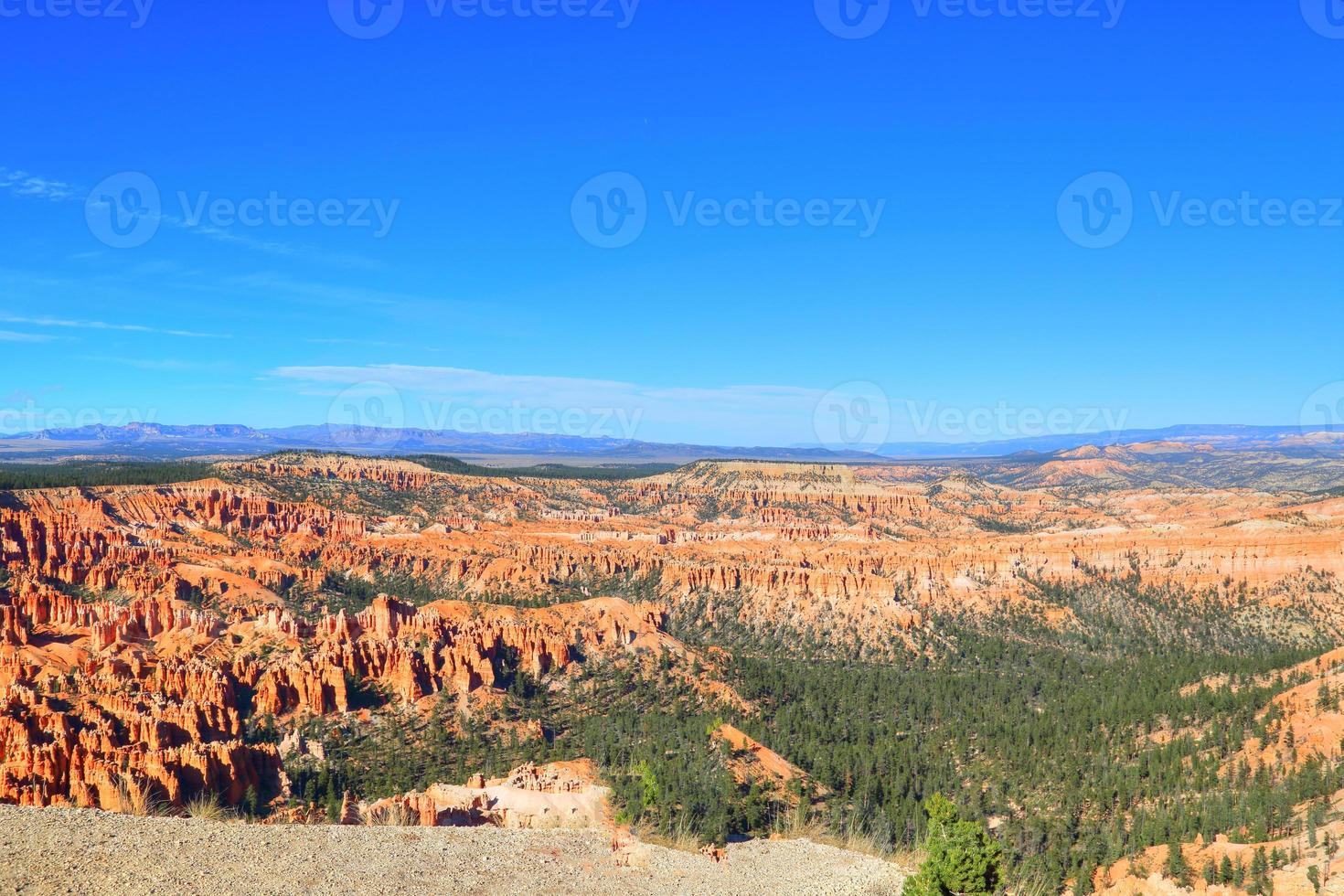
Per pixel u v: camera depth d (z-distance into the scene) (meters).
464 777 118.31
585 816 84.06
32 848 47.12
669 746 125.00
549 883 53.03
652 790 90.00
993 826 119.75
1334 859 85.19
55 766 96.94
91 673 129.00
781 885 59.34
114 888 44.56
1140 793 123.88
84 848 48.03
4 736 101.06
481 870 53.34
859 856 69.31
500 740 136.12
